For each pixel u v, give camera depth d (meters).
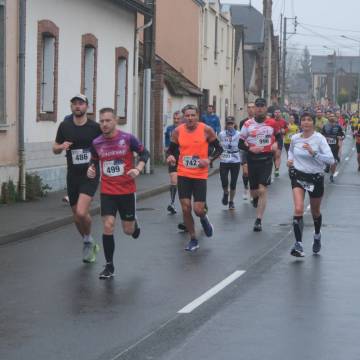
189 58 50.72
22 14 22.28
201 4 51.22
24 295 11.90
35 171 23.89
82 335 9.71
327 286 12.50
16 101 22.47
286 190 28.48
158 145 39.41
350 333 9.77
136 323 10.26
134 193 13.37
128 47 33.47
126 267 14.05
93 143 13.26
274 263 14.46
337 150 31.94
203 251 15.70
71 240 17.16
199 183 15.71
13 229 17.30
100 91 30.08
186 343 9.36
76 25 27.20
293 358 8.77
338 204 24.14
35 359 8.77
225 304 11.30
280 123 34.41
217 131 37.00
